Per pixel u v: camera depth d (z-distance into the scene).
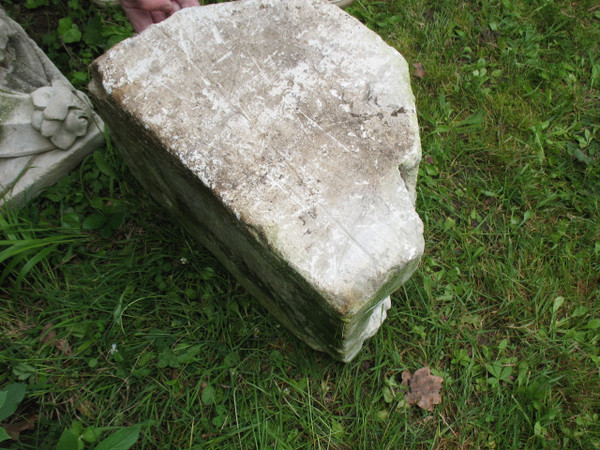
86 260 2.07
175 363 1.87
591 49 2.74
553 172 2.38
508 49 2.71
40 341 1.90
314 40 1.63
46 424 1.75
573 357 1.96
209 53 1.61
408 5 2.81
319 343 1.78
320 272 1.33
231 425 1.80
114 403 1.81
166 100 1.55
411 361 1.95
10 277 2.00
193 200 1.72
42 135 2.03
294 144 1.48
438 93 2.59
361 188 1.42
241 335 1.96
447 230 2.22
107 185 2.22
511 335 2.03
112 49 1.61
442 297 2.06
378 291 1.39
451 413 1.87
